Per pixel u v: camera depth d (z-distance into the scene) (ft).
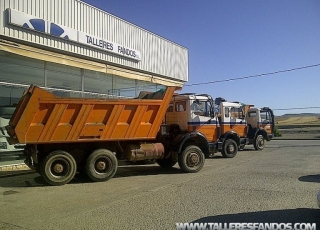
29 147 30.71
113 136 32.45
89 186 29.73
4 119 38.70
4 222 18.90
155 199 23.89
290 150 64.95
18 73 40.60
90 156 31.55
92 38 48.65
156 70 64.64
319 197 17.58
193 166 37.14
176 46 71.41
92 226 17.80
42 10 41.52
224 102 54.70
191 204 22.09
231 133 52.90
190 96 39.60
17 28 38.58
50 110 29.48
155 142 36.70
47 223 18.57
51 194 26.53
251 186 27.94
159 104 34.60
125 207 21.76
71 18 45.70
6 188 29.04
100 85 53.47
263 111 68.69
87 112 30.94
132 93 60.80
